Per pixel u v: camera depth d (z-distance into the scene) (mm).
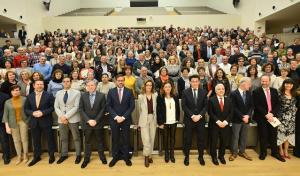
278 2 10859
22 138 3969
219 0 17250
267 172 3572
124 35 11422
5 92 4328
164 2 19906
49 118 3951
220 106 3832
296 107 4004
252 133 4367
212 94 4516
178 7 19562
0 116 3928
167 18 15445
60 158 3998
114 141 3865
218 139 4277
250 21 13750
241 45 8320
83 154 4219
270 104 3967
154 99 3926
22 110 3949
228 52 6676
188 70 4996
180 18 15359
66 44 9859
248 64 6000
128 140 3924
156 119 3924
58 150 4289
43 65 5676
